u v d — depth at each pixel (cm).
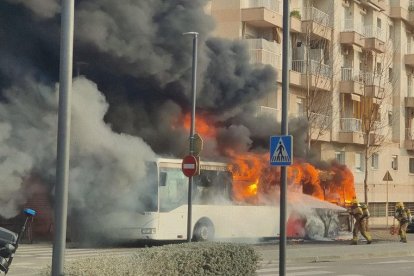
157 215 1941
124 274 704
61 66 673
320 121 3450
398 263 1669
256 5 3350
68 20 677
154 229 1934
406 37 4719
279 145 1148
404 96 4606
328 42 3703
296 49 3550
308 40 3475
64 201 659
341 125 3838
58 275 650
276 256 1695
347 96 3912
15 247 943
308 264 1623
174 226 1981
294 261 1667
